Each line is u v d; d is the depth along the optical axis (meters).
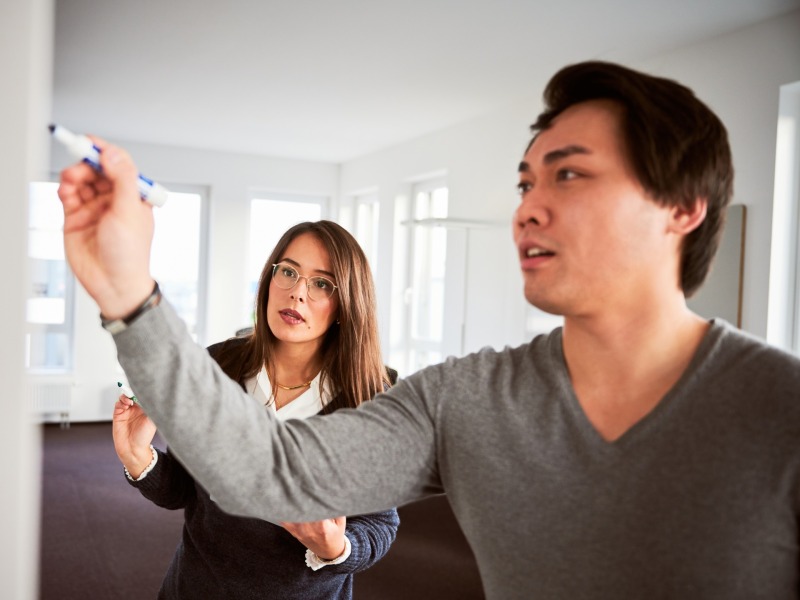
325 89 4.99
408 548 3.86
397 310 6.71
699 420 0.68
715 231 0.77
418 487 0.85
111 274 0.63
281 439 0.76
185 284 7.56
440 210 6.38
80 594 3.24
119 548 3.88
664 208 0.74
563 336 0.81
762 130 3.43
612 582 0.69
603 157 0.73
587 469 0.72
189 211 7.55
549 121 0.80
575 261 0.73
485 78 4.54
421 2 3.40
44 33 0.65
